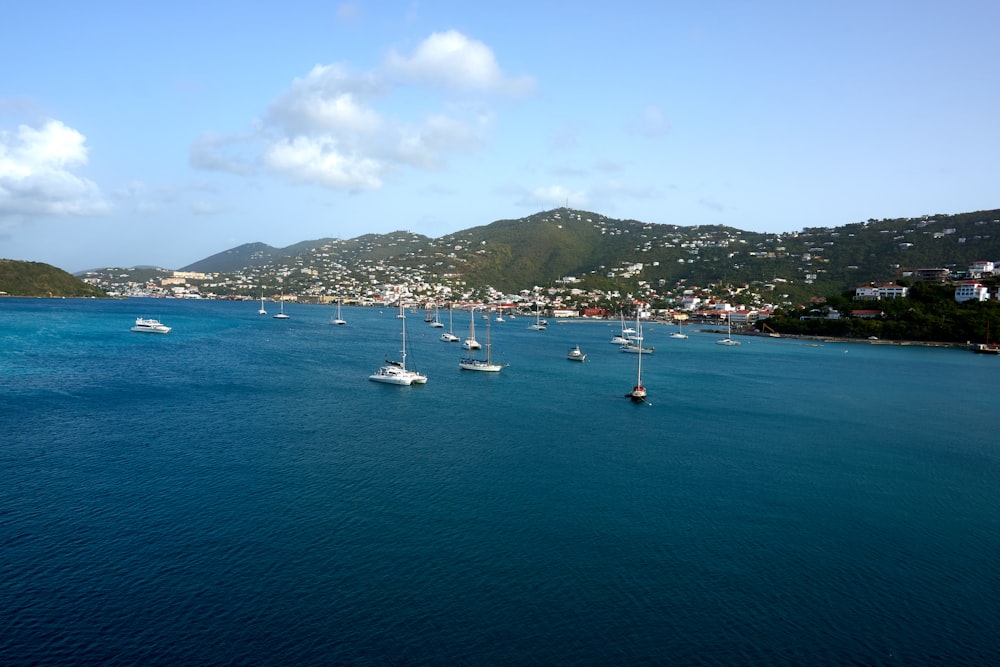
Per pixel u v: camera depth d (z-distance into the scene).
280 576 40.25
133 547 43.22
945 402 110.12
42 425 72.94
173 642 33.25
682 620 37.34
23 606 35.78
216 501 51.78
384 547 44.88
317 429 76.69
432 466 63.69
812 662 34.00
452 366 141.38
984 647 35.84
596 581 41.41
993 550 48.16
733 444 77.19
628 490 58.88
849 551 47.28
